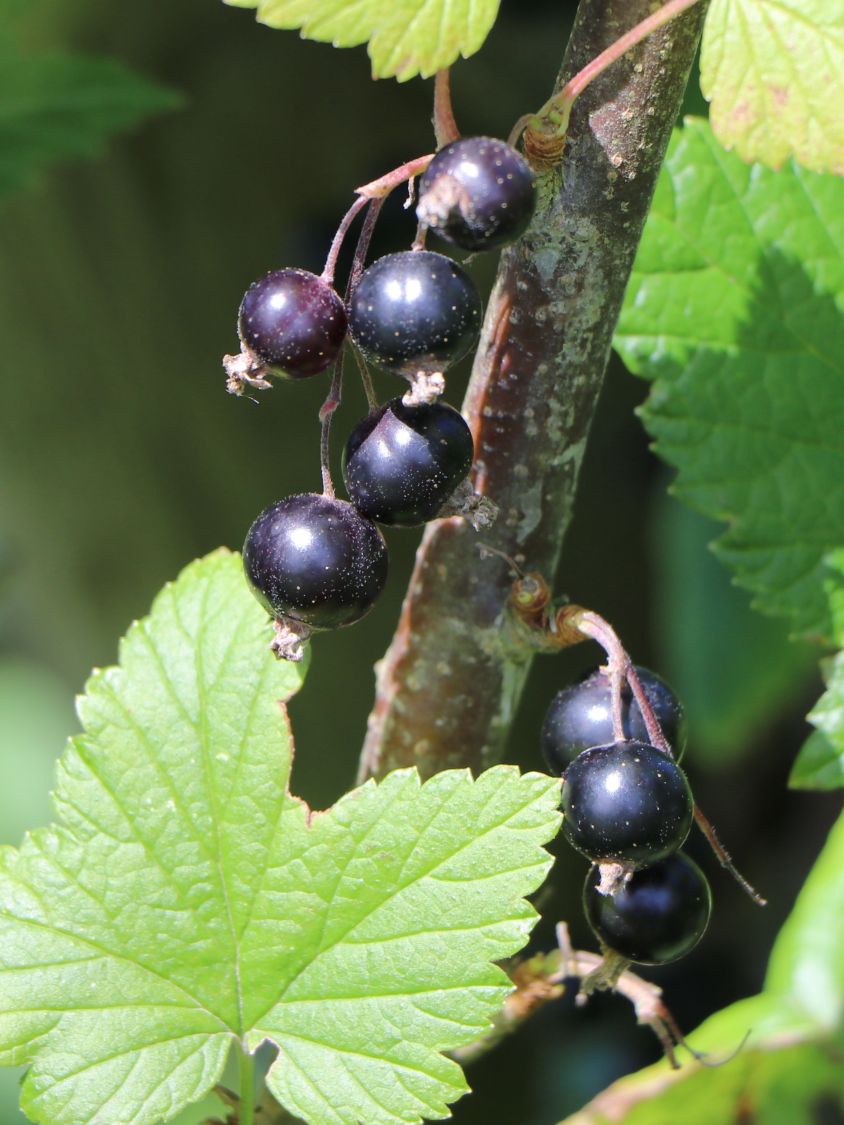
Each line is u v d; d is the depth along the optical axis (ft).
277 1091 0.98
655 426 1.17
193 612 1.01
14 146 1.37
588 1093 1.81
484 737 1.09
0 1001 0.98
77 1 1.88
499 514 1.06
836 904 1.25
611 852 0.99
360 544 0.99
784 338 1.18
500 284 1.04
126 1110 0.98
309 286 0.99
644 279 1.18
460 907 0.98
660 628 1.83
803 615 1.17
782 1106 1.19
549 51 1.92
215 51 1.94
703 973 1.89
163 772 1.00
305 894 0.99
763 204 1.18
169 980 0.99
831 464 1.17
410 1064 0.98
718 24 1.00
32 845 0.99
